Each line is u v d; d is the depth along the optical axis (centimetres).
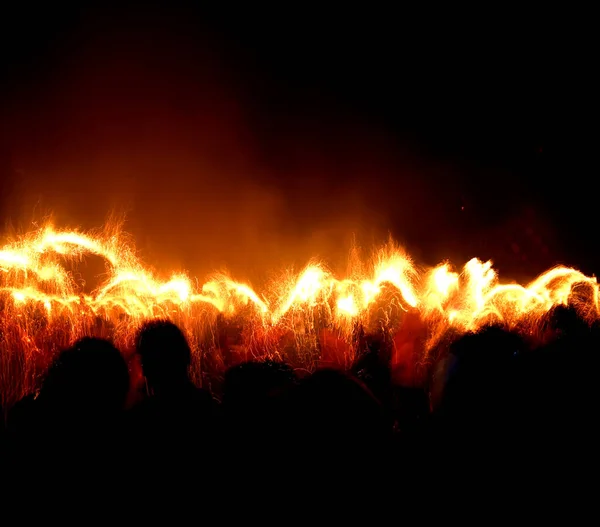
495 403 241
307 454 216
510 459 234
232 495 228
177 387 255
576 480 234
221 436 242
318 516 212
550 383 262
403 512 220
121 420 247
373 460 216
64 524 226
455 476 233
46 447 235
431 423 253
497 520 226
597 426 248
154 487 232
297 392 230
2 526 226
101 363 245
